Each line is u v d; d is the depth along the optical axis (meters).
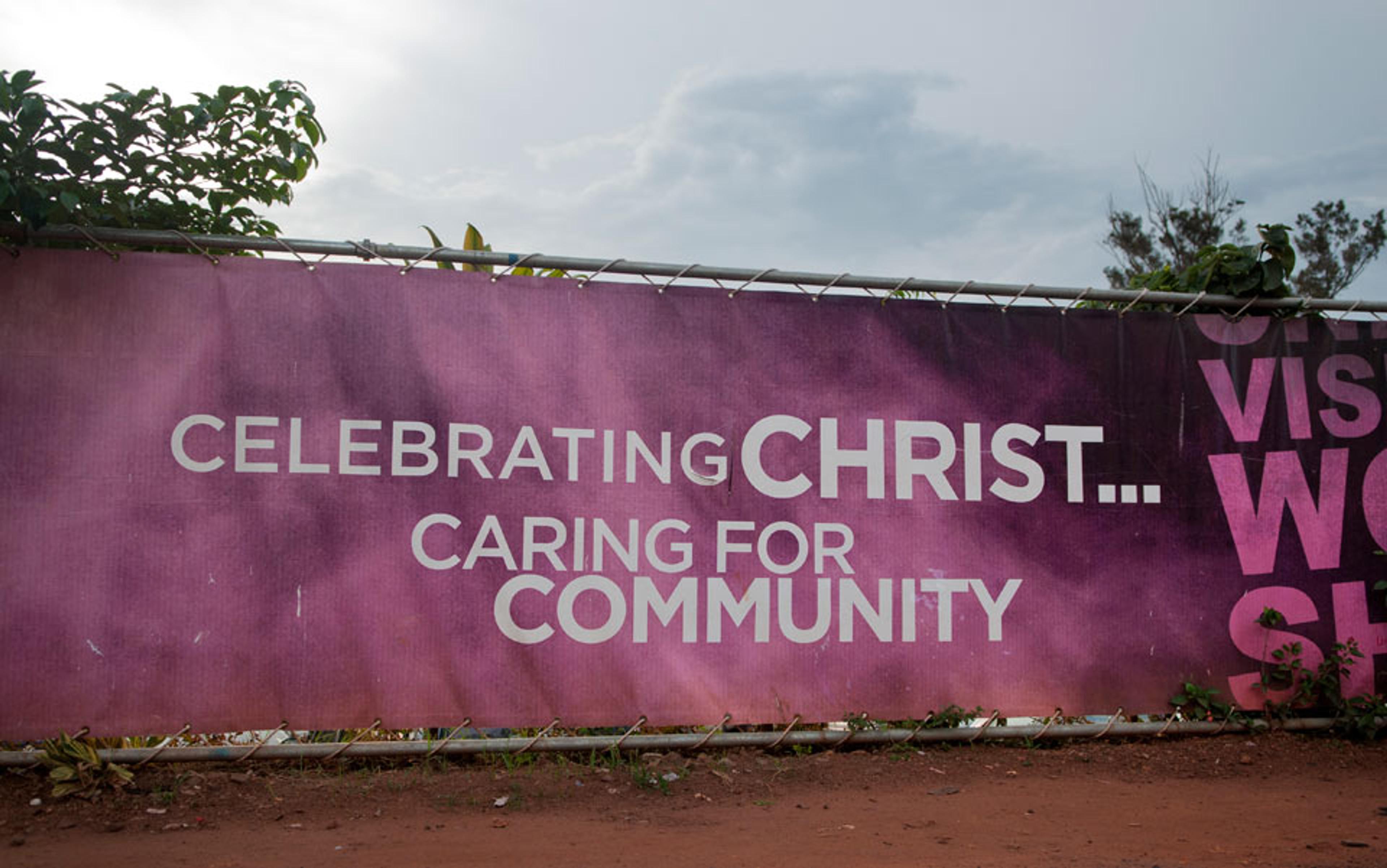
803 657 5.01
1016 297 5.34
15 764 4.32
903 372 5.21
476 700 4.72
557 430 4.88
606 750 4.81
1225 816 4.21
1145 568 5.35
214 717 4.52
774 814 4.16
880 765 4.86
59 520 4.46
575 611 4.84
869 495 5.12
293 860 3.50
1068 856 3.63
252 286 4.70
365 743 4.60
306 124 5.04
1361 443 5.60
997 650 5.18
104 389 4.54
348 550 4.68
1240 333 5.56
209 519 4.58
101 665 4.45
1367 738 5.39
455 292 4.86
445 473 4.77
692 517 4.96
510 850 3.64
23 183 4.41
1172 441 5.43
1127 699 5.27
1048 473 5.30
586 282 4.97
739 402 5.05
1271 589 5.45
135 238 4.61
